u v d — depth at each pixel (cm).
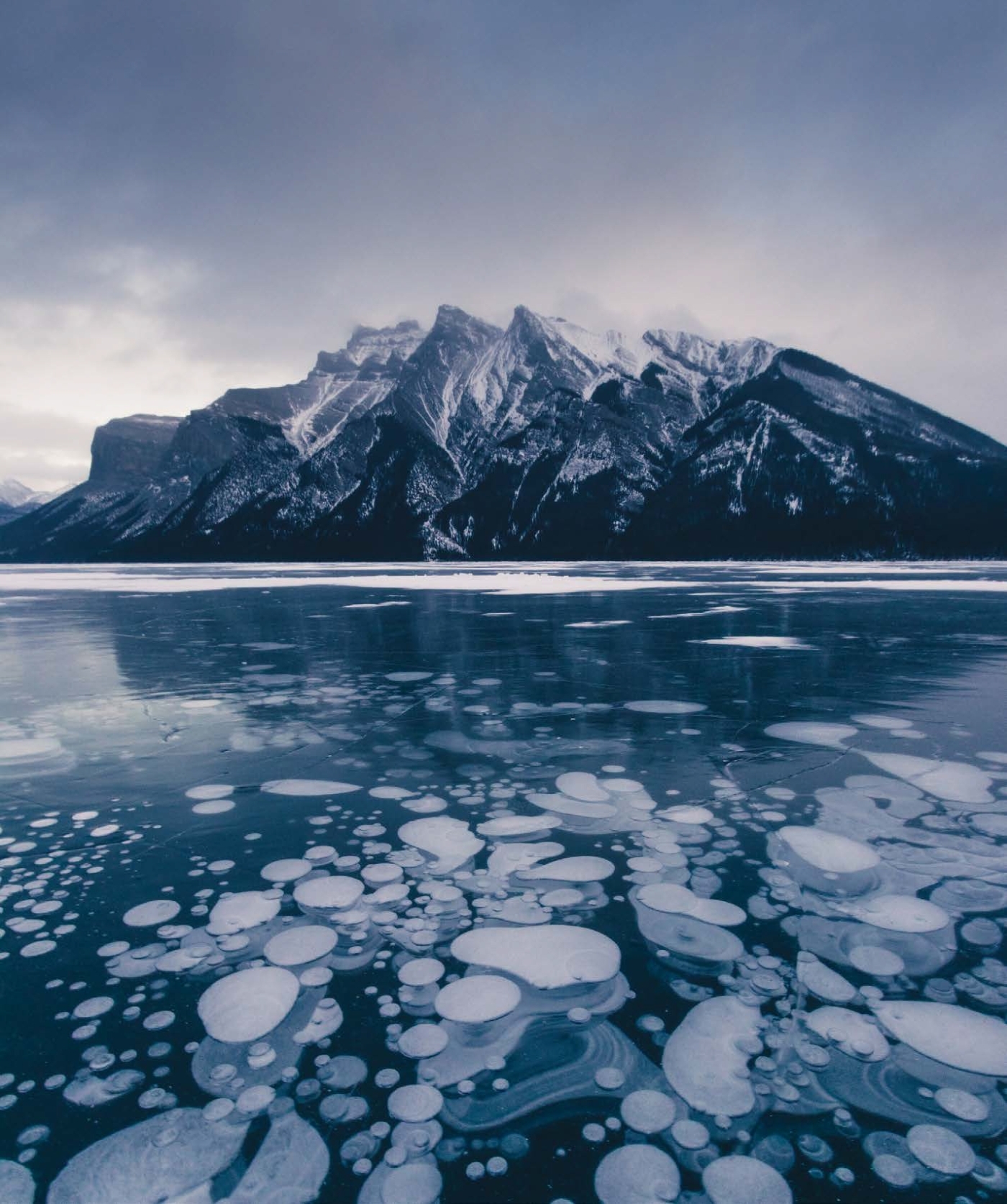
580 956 188
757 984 174
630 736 423
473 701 530
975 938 196
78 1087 142
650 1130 129
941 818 288
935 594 1758
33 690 591
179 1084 142
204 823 291
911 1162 121
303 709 509
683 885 230
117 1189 116
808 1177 118
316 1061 149
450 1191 115
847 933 199
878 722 452
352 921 209
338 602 1633
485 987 175
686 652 776
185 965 186
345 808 307
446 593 1930
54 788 337
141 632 1051
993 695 538
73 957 191
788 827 279
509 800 317
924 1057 147
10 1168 121
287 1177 118
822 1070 144
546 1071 145
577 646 838
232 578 3225
